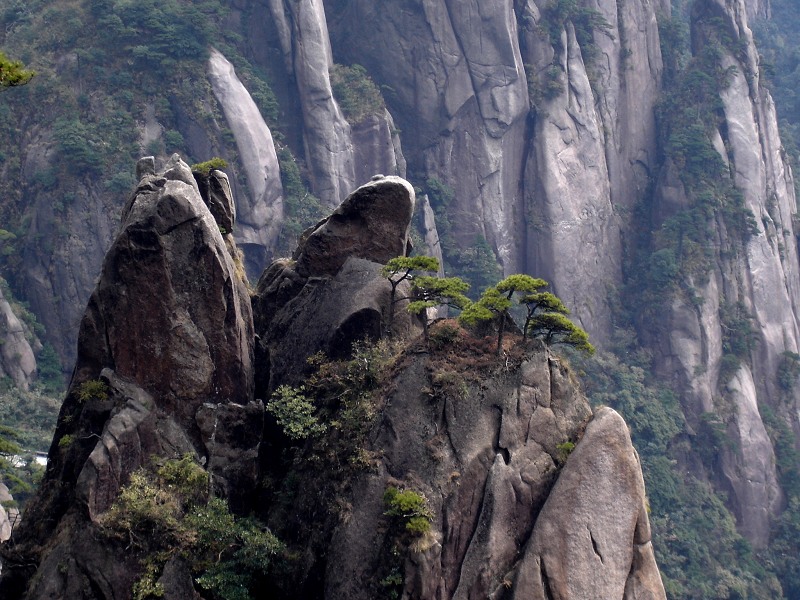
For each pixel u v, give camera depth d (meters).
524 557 27.52
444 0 130.25
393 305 34.00
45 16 116.75
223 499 30.50
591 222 130.00
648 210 135.00
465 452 28.81
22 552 29.94
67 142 105.88
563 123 130.88
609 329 126.12
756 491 109.81
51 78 111.69
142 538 28.73
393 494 28.02
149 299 31.53
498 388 29.80
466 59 130.12
